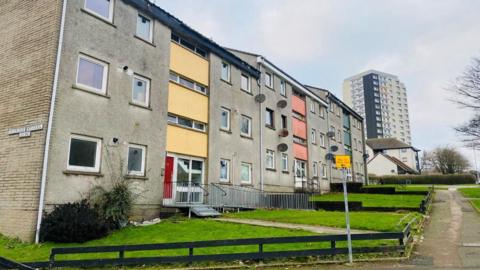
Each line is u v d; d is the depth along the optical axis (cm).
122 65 1533
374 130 14538
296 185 2991
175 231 1272
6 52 1422
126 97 1530
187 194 1852
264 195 2416
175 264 917
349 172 4291
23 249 1067
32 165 1204
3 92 1384
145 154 1595
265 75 2766
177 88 1870
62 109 1266
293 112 3130
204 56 2142
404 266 862
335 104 4125
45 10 1334
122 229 1320
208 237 1157
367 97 14975
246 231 1255
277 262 922
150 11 1708
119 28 1543
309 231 1253
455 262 889
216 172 2066
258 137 2533
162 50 1769
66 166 1257
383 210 2042
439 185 5575
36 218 1154
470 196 3086
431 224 1550
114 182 1418
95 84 1420
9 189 1247
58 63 1268
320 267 877
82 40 1370
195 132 1969
